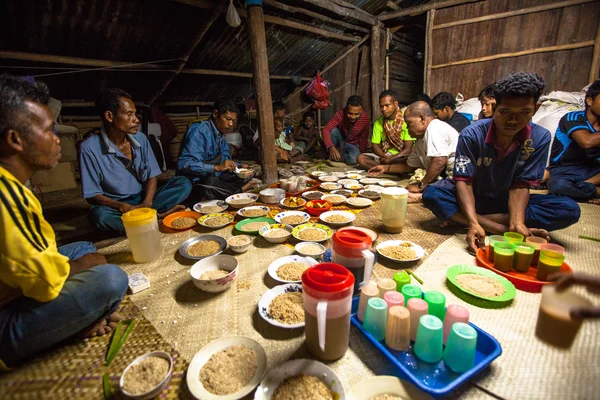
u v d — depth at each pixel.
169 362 1.19
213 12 3.82
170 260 2.05
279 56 5.84
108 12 3.46
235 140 6.23
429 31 5.64
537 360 1.18
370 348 1.27
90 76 4.34
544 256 1.58
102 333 1.39
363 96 6.85
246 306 1.57
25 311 1.17
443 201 2.35
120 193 2.72
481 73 5.34
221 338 1.27
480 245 2.02
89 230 2.86
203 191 3.36
